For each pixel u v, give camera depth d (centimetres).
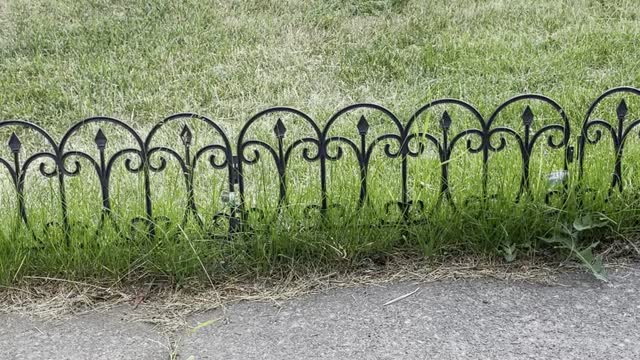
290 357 298
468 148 369
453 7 732
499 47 645
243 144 353
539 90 570
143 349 306
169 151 353
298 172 425
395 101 560
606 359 292
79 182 381
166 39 676
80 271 349
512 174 370
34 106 572
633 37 652
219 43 667
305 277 349
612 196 374
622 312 320
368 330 313
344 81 607
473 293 335
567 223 366
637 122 372
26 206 366
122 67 623
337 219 359
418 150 363
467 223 364
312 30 697
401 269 353
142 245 351
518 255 360
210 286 345
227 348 305
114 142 510
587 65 612
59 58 644
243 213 357
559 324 313
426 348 301
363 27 700
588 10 720
